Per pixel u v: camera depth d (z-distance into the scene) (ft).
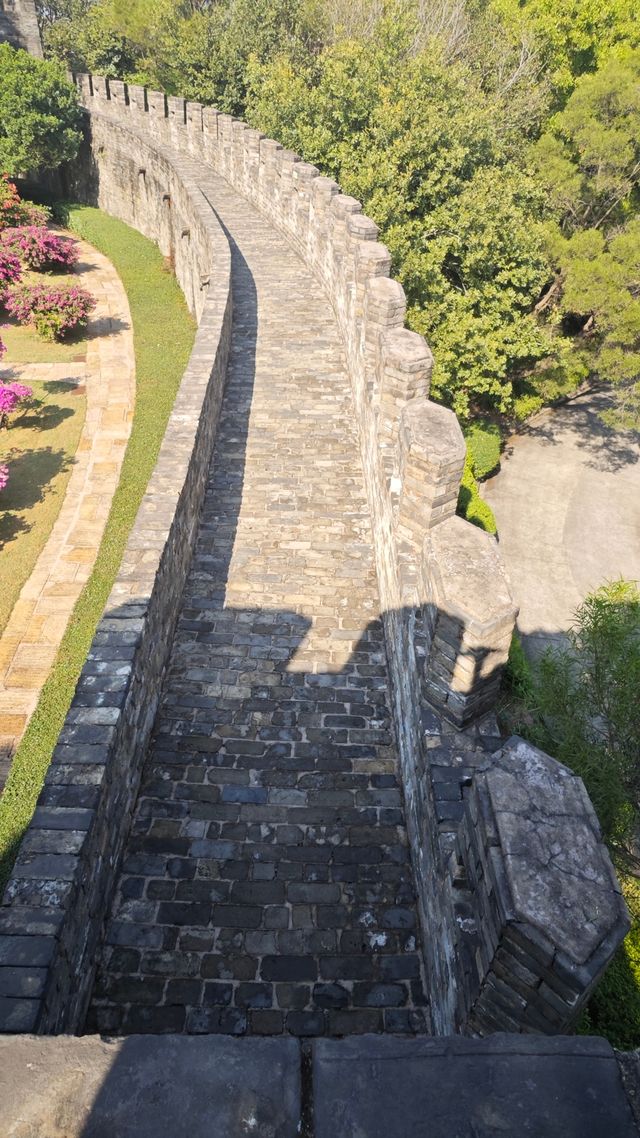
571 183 67.36
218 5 107.14
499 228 60.44
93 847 16.06
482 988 11.07
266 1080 7.47
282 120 74.43
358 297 38.19
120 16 118.11
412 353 26.35
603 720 22.35
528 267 61.72
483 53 87.04
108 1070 7.55
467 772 16.30
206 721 22.99
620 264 63.52
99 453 51.24
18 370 62.49
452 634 15.84
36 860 14.79
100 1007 16.15
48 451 51.24
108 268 85.35
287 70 80.74
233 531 31.27
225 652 25.52
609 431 76.89
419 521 21.84
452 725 17.20
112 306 75.61
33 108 92.58
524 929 9.48
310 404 40.52
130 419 55.72
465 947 12.40
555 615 54.34
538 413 79.30
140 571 22.36
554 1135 7.16
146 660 21.31
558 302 73.51
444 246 59.57
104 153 97.35
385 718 23.45
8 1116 7.30
